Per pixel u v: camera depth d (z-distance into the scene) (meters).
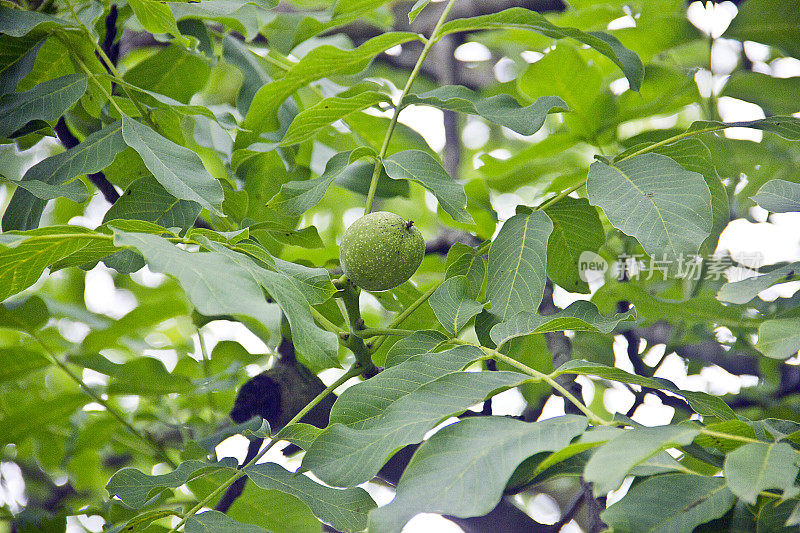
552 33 2.02
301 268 1.70
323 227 3.76
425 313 2.53
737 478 1.01
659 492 1.15
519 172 2.80
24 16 1.98
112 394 2.39
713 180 2.04
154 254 1.21
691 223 1.58
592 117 2.60
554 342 2.74
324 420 2.48
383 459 1.24
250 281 1.23
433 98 1.99
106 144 1.83
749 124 1.85
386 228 1.88
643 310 2.62
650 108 2.61
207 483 2.28
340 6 2.24
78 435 2.54
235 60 2.62
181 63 2.71
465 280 1.84
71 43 2.12
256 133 2.38
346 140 3.03
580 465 1.35
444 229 3.14
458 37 3.68
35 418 2.36
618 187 1.68
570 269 2.23
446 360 1.53
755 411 2.64
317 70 2.22
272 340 1.15
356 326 1.96
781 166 2.79
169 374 2.32
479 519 2.24
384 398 1.47
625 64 2.00
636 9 2.83
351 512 1.49
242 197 2.29
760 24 2.52
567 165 2.81
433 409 1.33
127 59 3.46
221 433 2.29
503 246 1.81
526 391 2.55
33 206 1.85
